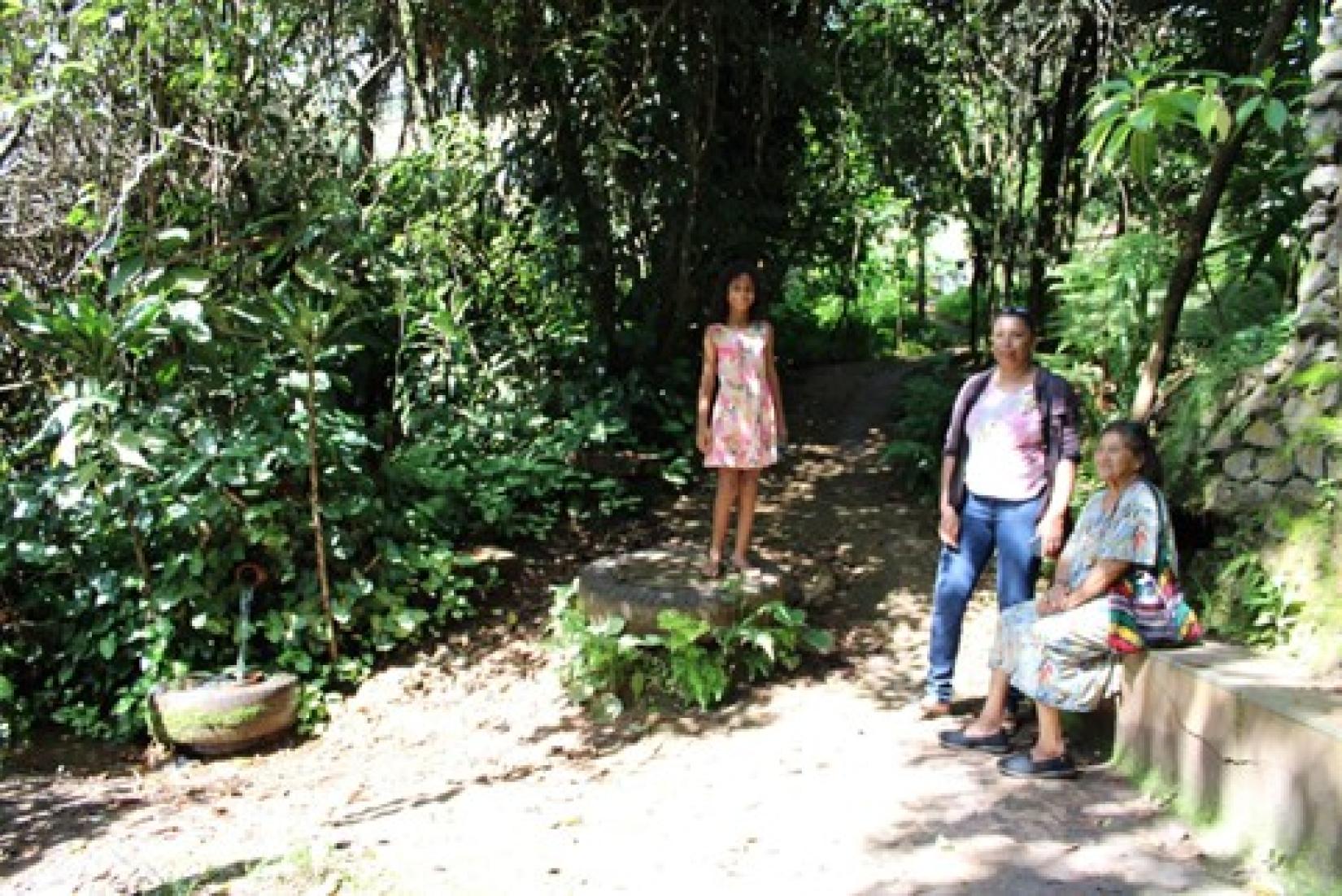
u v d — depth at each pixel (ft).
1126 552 11.55
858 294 34.50
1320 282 12.71
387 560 18.03
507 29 20.54
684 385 24.06
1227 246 17.08
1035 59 21.07
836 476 22.76
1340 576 11.35
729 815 11.69
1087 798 11.40
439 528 19.57
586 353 23.45
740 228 23.76
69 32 16.72
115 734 16.29
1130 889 9.52
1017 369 13.09
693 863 10.57
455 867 10.84
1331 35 12.19
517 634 18.12
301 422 17.70
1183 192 18.45
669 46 21.63
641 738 14.49
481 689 16.76
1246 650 11.68
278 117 18.78
